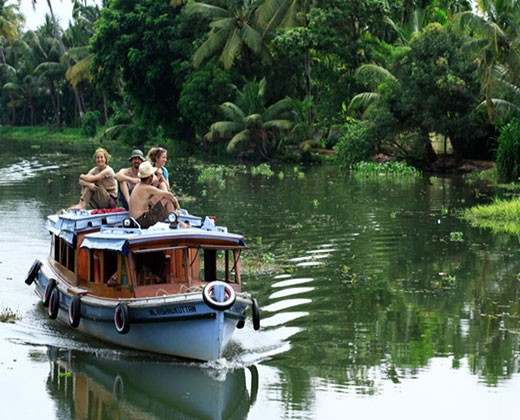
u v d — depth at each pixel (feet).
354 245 64.59
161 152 44.29
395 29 152.97
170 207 42.32
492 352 38.88
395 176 123.75
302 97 182.09
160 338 37.47
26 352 39.09
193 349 36.83
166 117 191.93
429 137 132.36
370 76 131.75
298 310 45.78
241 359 38.11
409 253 61.46
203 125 176.24
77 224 42.04
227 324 36.32
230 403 32.78
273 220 77.20
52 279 44.70
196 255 40.19
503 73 117.91
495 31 111.86
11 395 33.88
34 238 66.59
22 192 99.04
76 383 35.29
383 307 46.50
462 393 33.71
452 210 84.28
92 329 40.81
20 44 291.79
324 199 94.07
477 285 51.62
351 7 148.77
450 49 121.29
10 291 50.14
